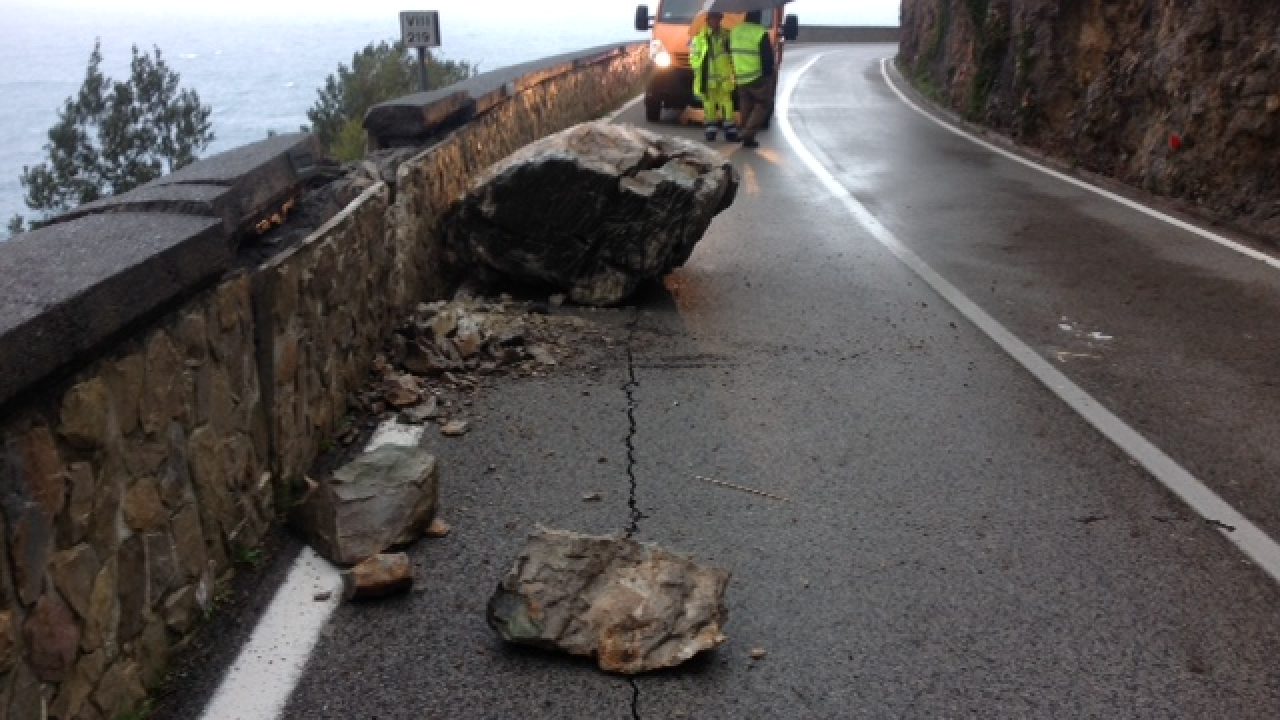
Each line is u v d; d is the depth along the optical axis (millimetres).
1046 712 2857
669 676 2975
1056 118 14484
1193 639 3223
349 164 6047
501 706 2816
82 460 2371
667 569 3217
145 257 2611
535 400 5145
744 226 9523
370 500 3631
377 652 3037
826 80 27484
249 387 3502
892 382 5531
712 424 4898
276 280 3689
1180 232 9242
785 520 3953
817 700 2885
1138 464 4539
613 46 22375
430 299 6570
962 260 8289
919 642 3174
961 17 21359
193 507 3023
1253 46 9852
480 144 8727
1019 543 3814
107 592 2492
